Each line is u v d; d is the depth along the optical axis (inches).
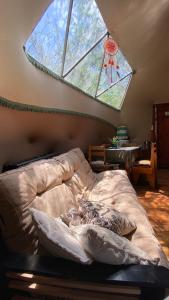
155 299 39.8
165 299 39.0
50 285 45.8
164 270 42.5
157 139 248.1
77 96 148.7
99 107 196.5
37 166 73.2
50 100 110.5
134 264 44.3
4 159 86.8
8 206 53.6
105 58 170.6
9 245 53.6
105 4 117.9
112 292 42.8
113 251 43.5
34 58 95.9
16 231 53.7
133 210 81.9
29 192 59.7
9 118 78.8
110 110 224.4
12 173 59.2
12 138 87.4
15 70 78.1
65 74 133.0
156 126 247.3
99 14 131.4
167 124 243.8
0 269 43.9
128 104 241.9
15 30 74.1
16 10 70.1
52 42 109.8
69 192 84.4
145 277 40.4
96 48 154.5
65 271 42.2
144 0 120.0
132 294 42.2
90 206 71.9
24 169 65.6
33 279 46.0
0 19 64.9
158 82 217.5
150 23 142.3
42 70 99.7
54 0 88.6
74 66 138.9
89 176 120.6
